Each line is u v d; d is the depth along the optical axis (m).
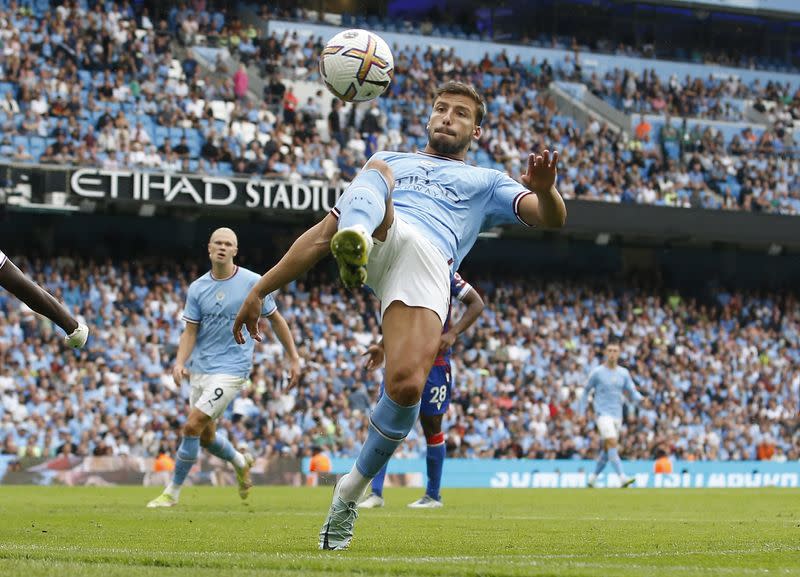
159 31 91.56
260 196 80.06
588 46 112.88
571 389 87.44
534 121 101.31
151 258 87.75
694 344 97.56
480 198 17.36
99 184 76.06
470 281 95.88
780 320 103.50
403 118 96.19
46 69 84.56
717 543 18.81
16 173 74.69
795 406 96.62
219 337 33.12
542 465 76.38
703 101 110.31
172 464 66.44
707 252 106.88
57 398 70.94
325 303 85.94
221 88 90.56
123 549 16.03
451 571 12.26
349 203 14.45
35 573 11.63
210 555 14.46
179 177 77.88
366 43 18.98
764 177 104.88
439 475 35.47
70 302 79.50
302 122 91.31
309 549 16.30
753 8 111.94
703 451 87.75
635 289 101.06
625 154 102.06
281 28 99.75
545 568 12.70
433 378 34.44
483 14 110.69
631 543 18.77
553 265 102.56
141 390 75.25
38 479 63.84
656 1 109.75
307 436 74.62
